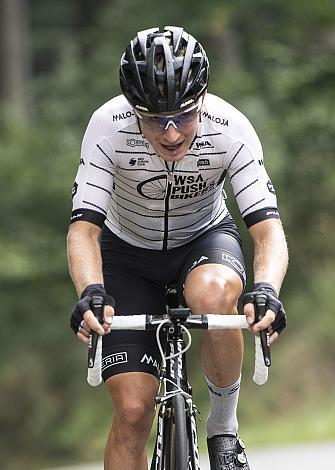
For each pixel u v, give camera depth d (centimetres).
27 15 3875
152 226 847
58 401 2809
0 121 3064
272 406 2650
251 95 2780
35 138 2872
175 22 2850
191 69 741
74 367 2838
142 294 850
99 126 799
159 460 734
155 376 801
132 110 797
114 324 714
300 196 2903
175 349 750
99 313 709
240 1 2817
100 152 797
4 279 2739
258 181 802
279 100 2906
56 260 2770
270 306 711
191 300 783
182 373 746
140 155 798
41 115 3039
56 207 2839
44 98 3109
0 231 2759
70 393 2812
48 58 4169
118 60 2909
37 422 2770
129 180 816
